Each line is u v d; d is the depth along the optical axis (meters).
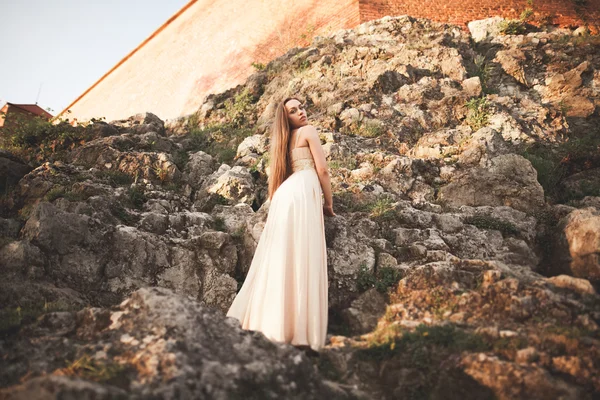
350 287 3.61
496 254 3.95
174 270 4.00
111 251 3.86
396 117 6.77
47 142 6.69
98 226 3.90
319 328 2.97
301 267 3.10
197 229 4.57
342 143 6.08
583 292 2.93
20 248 3.42
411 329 2.91
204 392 2.13
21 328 2.81
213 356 2.40
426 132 6.50
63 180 4.91
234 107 8.73
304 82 8.19
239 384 2.23
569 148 5.80
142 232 4.09
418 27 9.08
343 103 7.11
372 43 8.76
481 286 3.14
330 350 2.88
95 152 6.03
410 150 6.16
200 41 14.70
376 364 2.79
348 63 8.26
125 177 5.52
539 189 4.62
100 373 2.21
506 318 2.83
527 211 4.55
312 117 7.15
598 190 5.00
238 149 6.71
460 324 2.87
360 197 4.87
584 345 2.46
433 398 2.54
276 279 3.07
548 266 3.78
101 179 5.21
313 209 3.33
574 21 10.27
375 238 4.21
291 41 11.52
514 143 5.98
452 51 7.80
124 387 2.14
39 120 7.18
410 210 4.50
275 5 12.20
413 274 3.44
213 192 5.49
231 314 3.33
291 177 3.54
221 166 6.01
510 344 2.57
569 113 7.19
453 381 2.54
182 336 2.43
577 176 5.38
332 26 10.53
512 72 7.91
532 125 6.41
